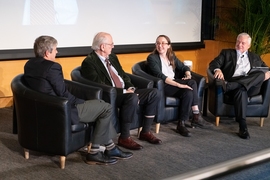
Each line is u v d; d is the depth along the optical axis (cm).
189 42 603
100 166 306
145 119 362
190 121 436
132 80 386
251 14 546
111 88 327
